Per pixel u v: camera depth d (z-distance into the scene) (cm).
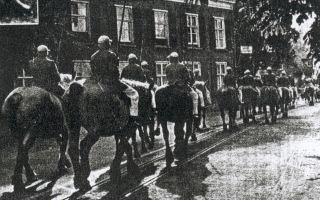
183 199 652
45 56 819
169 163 907
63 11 1838
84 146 689
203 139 1329
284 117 1964
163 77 2652
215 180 766
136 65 1050
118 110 719
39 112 705
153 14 2595
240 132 1441
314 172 808
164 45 2672
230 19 3091
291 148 1074
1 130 1394
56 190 750
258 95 1762
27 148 700
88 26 2241
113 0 2362
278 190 686
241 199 643
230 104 1527
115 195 688
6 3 1034
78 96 711
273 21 865
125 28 2447
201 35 2927
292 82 2684
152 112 969
